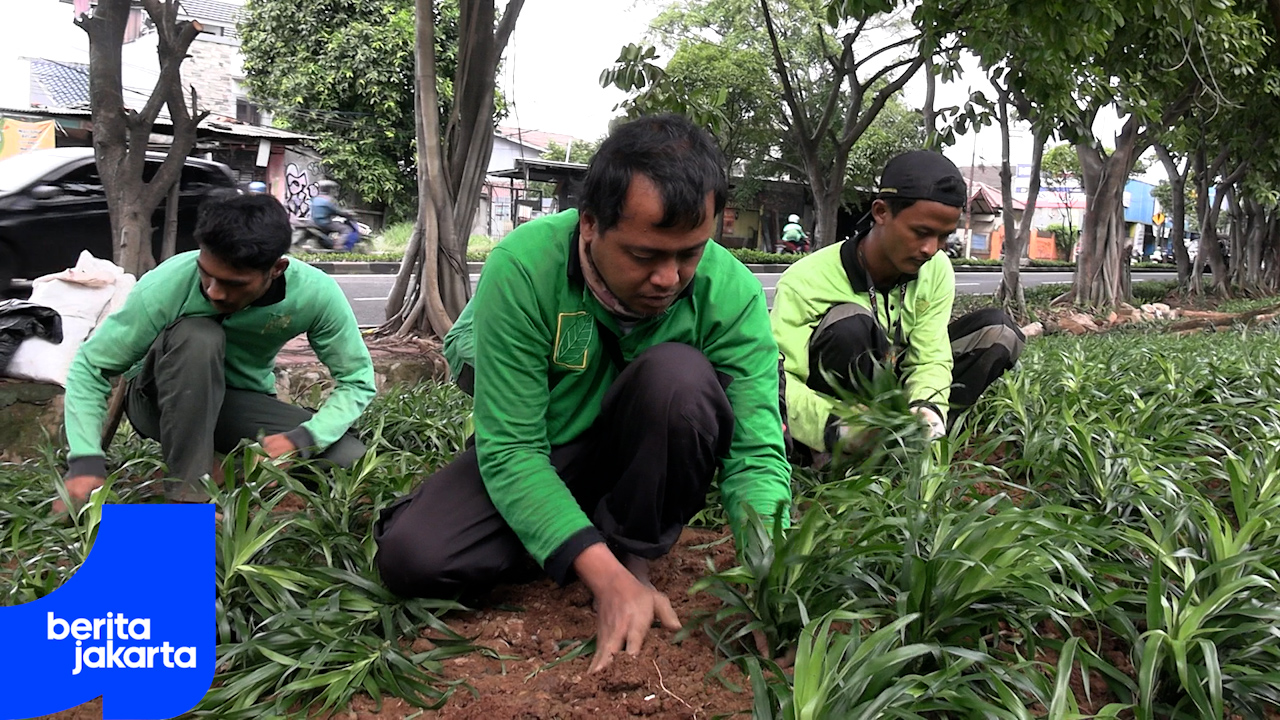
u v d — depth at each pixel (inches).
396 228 871.1
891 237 113.7
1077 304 580.1
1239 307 666.2
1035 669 68.6
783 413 102.1
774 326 121.7
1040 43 298.7
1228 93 508.4
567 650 79.9
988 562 72.4
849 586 76.4
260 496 108.6
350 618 80.8
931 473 91.4
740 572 74.3
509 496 79.9
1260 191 673.6
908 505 82.0
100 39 222.5
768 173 1034.1
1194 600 74.0
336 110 853.8
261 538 84.9
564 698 70.5
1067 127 386.0
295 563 92.4
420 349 235.6
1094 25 264.8
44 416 158.6
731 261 85.2
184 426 113.5
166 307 112.6
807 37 879.7
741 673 72.7
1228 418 133.5
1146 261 1791.3
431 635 83.7
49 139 703.1
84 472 106.9
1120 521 90.4
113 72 224.8
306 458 116.9
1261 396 144.4
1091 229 585.3
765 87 883.4
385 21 856.3
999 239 1824.6
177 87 229.6
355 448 124.0
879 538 85.3
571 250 79.7
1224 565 70.6
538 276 79.7
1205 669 67.9
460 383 111.2
